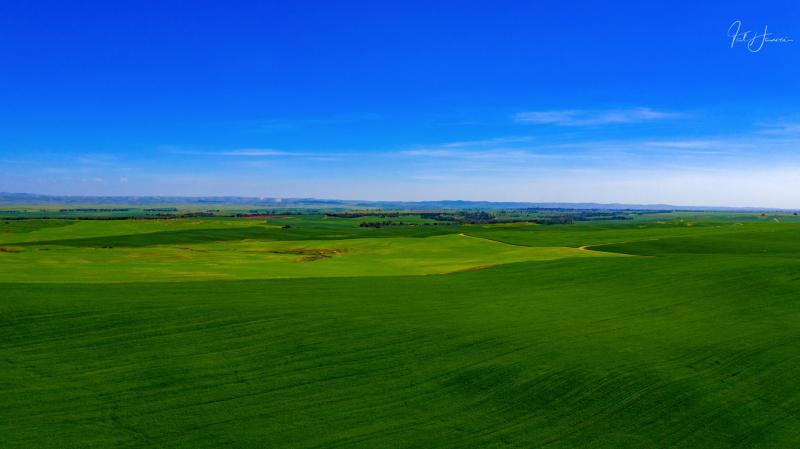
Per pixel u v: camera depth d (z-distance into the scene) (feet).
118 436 51.39
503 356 73.82
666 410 58.39
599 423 55.98
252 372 67.67
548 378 66.44
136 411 56.59
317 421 55.67
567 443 52.19
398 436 53.06
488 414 57.88
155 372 66.74
